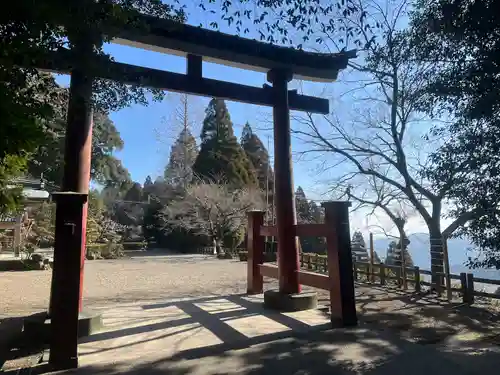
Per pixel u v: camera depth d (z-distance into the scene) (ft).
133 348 13.48
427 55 18.83
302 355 12.45
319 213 69.51
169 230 81.10
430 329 15.38
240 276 35.53
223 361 12.06
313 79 22.54
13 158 6.47
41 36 6.36
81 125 15.33
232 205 66.69
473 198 16.28
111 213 89.66
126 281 32.19
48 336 13.94
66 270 12.09
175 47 18.24
